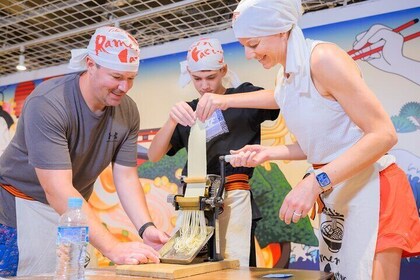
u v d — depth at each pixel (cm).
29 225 159
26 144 147
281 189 233
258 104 155
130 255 128
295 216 116
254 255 172
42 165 141
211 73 176
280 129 236
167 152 186
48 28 257
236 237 159
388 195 124
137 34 264
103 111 158
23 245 157
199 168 146
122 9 235
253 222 175
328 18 228
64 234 115
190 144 149
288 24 125
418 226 125
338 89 117
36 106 144
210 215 142
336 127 126
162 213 262
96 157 165
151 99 272
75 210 133
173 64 269
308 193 115
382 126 115
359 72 123
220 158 145
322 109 124
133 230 266
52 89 150
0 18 248
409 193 128
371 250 120
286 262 227
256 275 119
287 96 129
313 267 220
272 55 129
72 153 156
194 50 177
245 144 171
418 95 205
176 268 117
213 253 137
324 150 130
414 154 203
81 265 115
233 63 248
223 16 242
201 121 150
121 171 171
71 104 150
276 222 231
